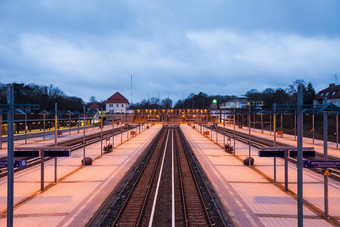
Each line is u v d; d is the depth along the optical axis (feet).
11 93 32.19
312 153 57.88
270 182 66.80
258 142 159.74
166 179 73.61
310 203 50.37
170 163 98.94
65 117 278.05
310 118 239.30
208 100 545.85
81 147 138.10
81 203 50.52
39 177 72.33
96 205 49.47
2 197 54.44
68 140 164.14
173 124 349.82
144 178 74.23
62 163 93.66
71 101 420.36
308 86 308.19
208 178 71.61
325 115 46.19
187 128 291.17
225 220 43.29
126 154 115.44
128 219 44.55
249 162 89.56
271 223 41.11
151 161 102.06
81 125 309.22
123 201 53.67
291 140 167.94
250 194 56.44
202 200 52.95
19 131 196.24
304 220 42.24
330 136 183.52
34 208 47.78
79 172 78.59
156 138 189.06
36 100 331.77
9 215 31.01
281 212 45.75
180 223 42.98
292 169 83.10
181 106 580.71
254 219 42.73
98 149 130.93
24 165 50.70
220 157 107.55
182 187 63.46
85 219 42.78
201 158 105.19
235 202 51.16
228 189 60.49
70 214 44.86
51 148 59.36
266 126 290.35
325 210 43.24
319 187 61.87
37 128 230.48
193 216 46.03
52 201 51.70
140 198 56.08
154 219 44.83
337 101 250.57
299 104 34.71
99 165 90.02
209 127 291.79
